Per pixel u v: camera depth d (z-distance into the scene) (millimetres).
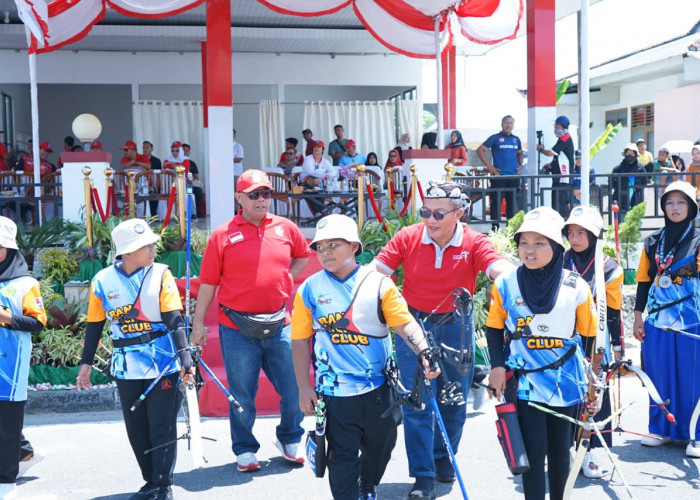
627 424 6430
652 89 22000
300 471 5555
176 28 15977
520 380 4070
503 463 5594
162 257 8758
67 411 7031
